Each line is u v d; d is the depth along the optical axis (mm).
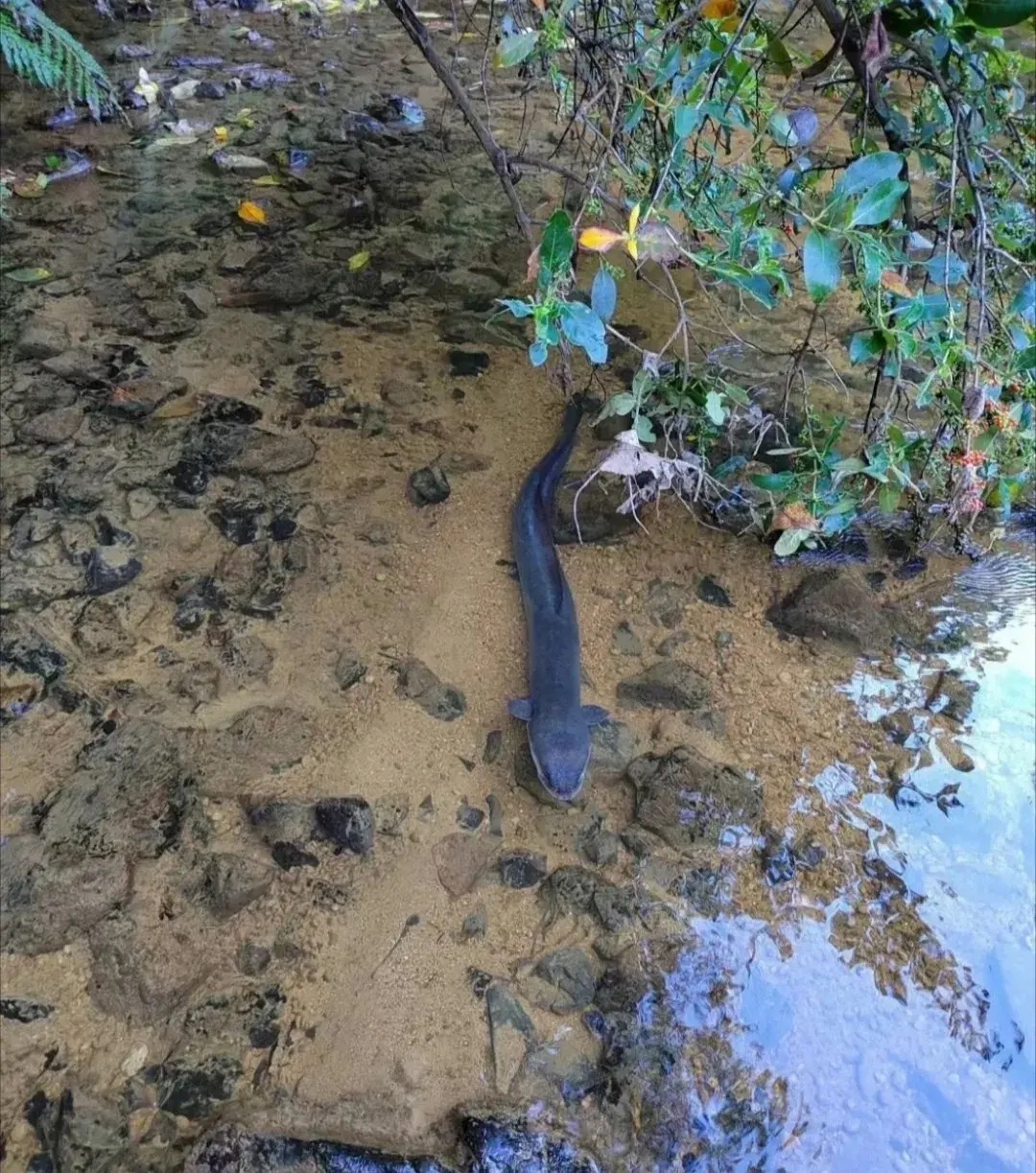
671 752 1539
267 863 1390
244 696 1571
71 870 1330
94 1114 1179
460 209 2607
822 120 2645
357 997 1291
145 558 1729
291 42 3449
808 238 1187
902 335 1305
